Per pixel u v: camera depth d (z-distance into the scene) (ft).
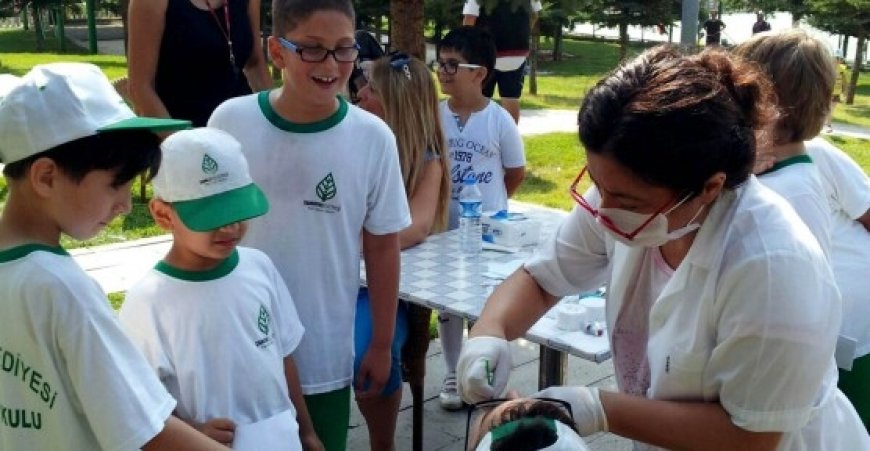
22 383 5.21
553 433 4.63
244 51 11.46
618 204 4.76
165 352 6.84
